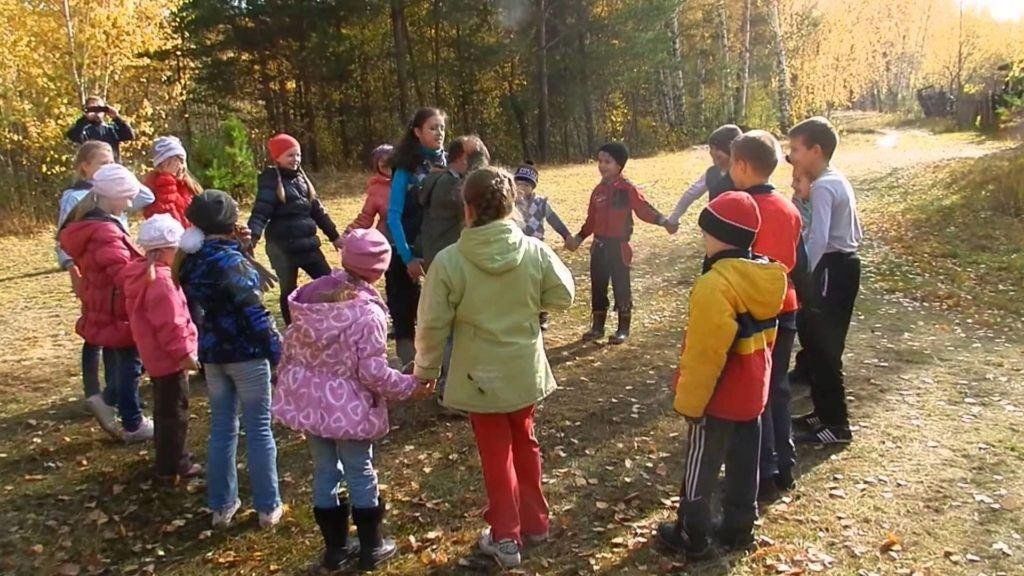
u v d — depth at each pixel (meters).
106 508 4.12
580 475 4.38
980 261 9.49
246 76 24.97
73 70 16.70
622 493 4.19
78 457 4.67
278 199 5.76
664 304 7.98
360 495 3.47
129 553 3.75
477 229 3.29
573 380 5.82
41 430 5.09
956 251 9.90
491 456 3.48
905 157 19.12
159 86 24.66
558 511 4.00
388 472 4.46
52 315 7.96
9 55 15.68
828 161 4.39
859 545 3.63
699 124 36.06
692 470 3.44
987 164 13.36
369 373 3.33
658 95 35.22
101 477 4.44
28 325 7.59
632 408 5.28
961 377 5.86
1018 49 29.83
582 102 28.86
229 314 3.72
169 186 5.38
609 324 7.23
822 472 4.34
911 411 5.19
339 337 3.32
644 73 29.23
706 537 3.51
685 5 33.00
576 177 19.27
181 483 4.35
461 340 3.39
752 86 37.47
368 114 28.30
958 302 7.96
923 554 3.56
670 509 4.02
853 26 50.44
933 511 3.93
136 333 4.16
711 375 3.19
